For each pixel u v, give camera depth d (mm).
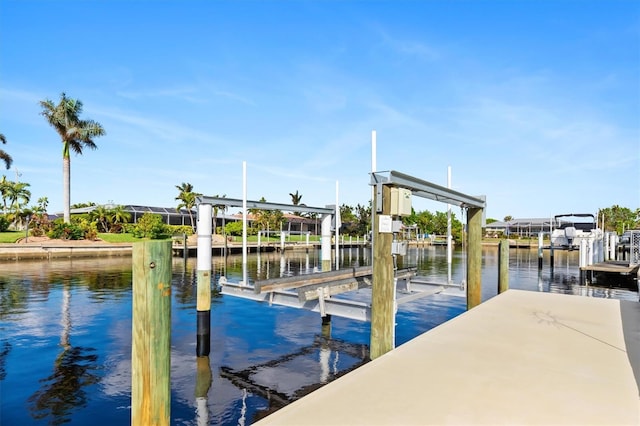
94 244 34000
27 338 9172
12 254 29281
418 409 3439
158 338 3381
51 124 37031
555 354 4906
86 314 11648
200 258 8008
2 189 45906
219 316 11375
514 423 3193
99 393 6242
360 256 40594
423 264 29141
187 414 5551
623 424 3176
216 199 8922
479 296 9188
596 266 21375
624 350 5074
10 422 5344
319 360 7688
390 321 5512
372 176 5570
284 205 10859
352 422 3213
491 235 76188
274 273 23656
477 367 4457
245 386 6488
